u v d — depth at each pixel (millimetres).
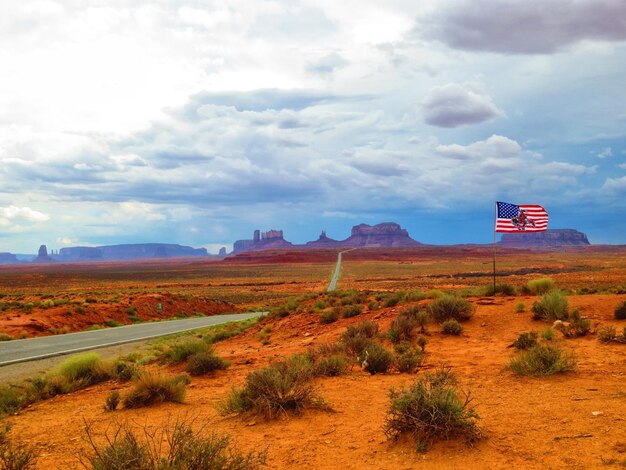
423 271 155875
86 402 10914
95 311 40750
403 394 6129
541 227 19797
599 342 12062
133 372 14039
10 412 10438
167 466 4375
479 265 195500
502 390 8062
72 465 5949
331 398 8500
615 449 4906
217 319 44219
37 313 35906
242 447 6125
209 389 11133
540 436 5516
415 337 15602
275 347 18734
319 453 5738
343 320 22438
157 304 51562
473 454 5203
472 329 16031
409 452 5480
